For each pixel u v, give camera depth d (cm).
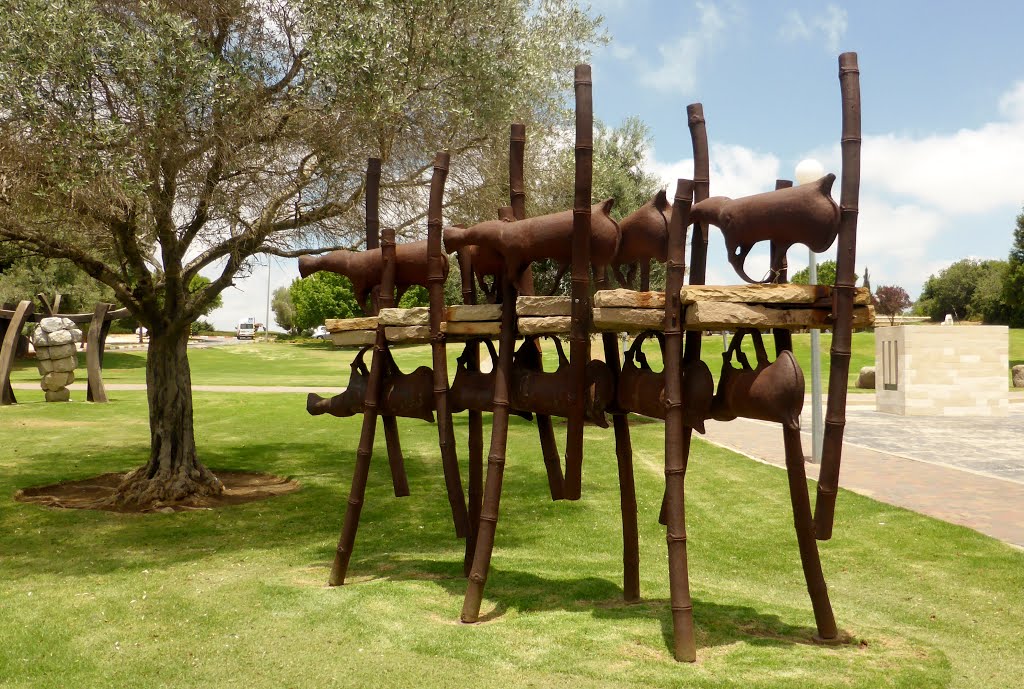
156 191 829
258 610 515
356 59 797
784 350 436
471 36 943
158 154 800
